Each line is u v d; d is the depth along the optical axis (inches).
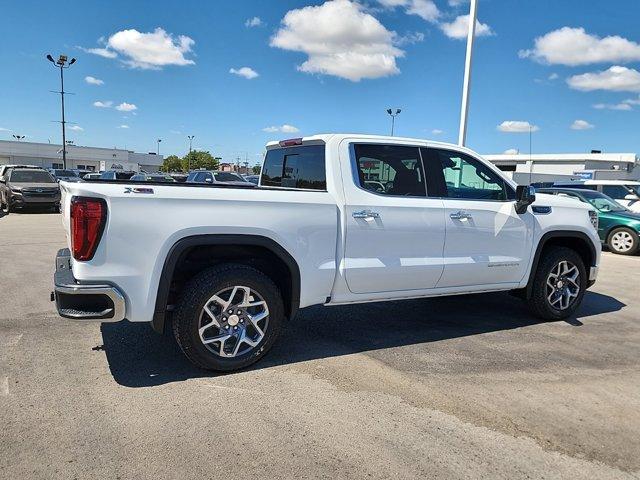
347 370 160.1
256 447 114.6
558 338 198.5
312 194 162.2
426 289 187.6
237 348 154.5
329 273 165.2
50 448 111.4
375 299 178.5
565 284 223.1
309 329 202.2
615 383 154.9
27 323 197.8
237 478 103.2
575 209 224.5
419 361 169.5
